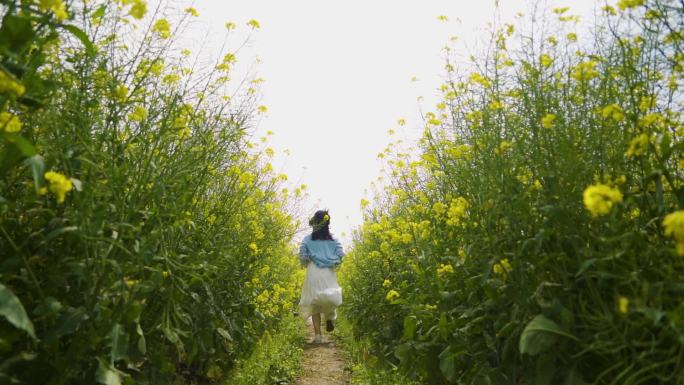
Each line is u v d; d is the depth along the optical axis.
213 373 3.69
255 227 4.17
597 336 1.81
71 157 2.12
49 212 1.99
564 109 2.34
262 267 4.65
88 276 1.94
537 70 2.46
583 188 2.12
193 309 3.09
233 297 3.91
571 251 2.10
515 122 2.51
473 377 2.57
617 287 1.90
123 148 2.33
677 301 1.73
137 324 2.14
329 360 5.81
